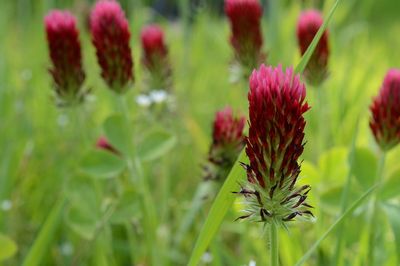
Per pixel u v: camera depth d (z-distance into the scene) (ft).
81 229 1.23
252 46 1.31
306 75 1.31
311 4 2.15
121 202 1.23
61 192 1.53
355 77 2.19
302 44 1.31
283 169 0.77
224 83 2.64
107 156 1.24
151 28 1.65
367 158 1.17
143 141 1.29
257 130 0.77
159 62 1.63
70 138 1.90
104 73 1.19
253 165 0.78
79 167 1.23
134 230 1.50
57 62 1.24
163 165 1.54
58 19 1.24
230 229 1.51
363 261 1.14
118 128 1.26
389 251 1.19
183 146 2.02
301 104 0.77
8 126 1.99
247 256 1.26
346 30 2.62
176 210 1.62
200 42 2.87
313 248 0.87
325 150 1.52
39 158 1.86
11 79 2.44
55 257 1.45
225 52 2.83
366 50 2.77
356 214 1.16
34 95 2.33
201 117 2.36
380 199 1.11
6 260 1.43
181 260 1.47
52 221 1.12
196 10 2.80
